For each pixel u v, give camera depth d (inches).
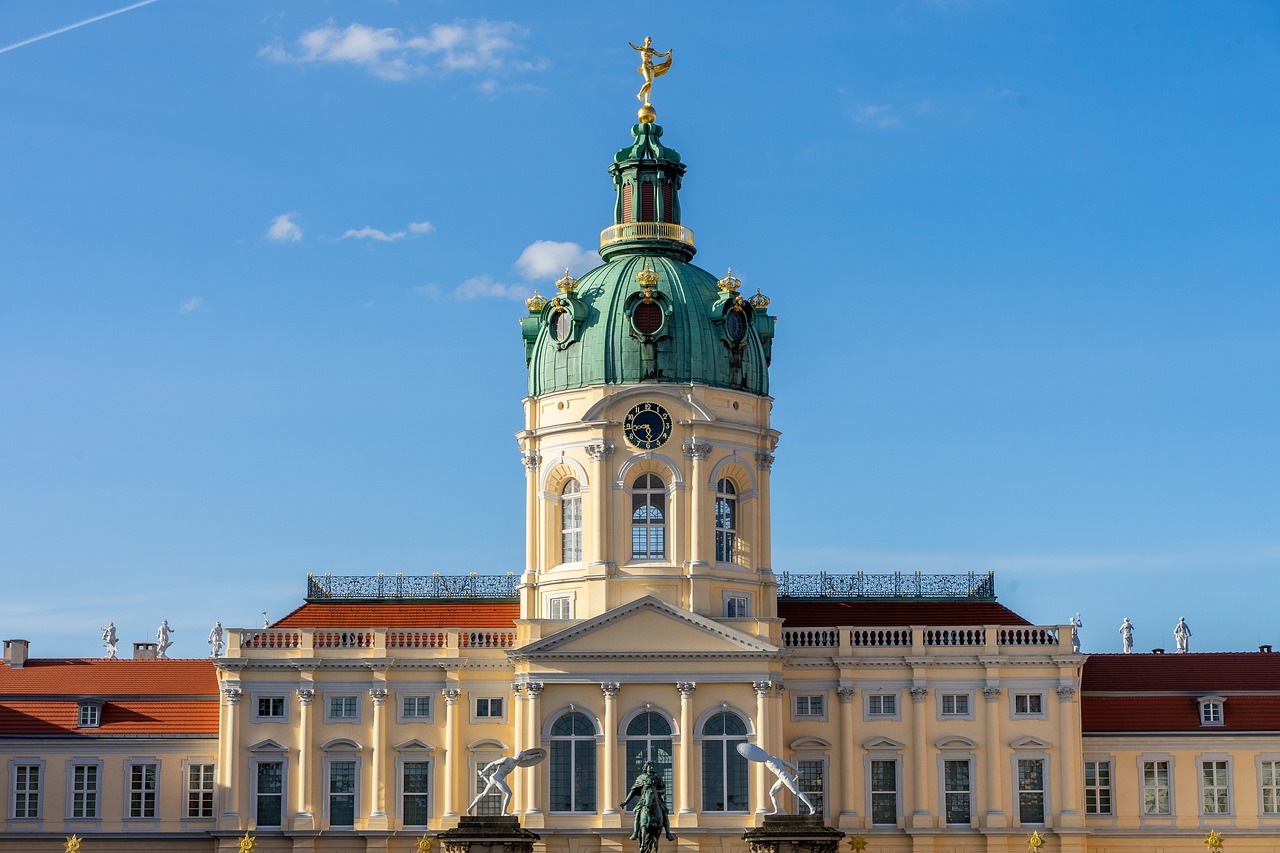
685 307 5162.4
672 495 5068.9
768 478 5211.6
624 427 5083.7
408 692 5064.0
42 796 5103.3
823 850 3880.4
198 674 5255.9
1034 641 5118.1
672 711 4923.7
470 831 3912.4
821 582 5433.1
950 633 5128.0
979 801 5044.3
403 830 5009.8
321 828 5000.0
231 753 5002.5
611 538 5054.1
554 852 4877.0
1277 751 5167.3
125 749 5123.0
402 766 5044.3
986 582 5433.1
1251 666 5324.8
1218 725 5187.0
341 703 5064.0
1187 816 5147.6
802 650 5088.6
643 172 5349.4
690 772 4891.7
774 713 4940.9
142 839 5068.9
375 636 5068.9
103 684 5231.3
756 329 5305.1
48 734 5113.2
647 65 5423.2
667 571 5039.4
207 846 5068.9
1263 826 5142.7
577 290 5290.4
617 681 4916.3
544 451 5182.1
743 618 4977.9
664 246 5324.8
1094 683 5280.5
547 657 4923.7
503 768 4030.5
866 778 5064.0
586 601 5036.9
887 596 5423.2
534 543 5167.3
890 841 5032.0
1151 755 5167.3
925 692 5078.7
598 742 4923.7
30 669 5285.4
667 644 4936.0
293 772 5017.2
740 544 5157.5
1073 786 5034.5
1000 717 5068.9
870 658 5093.5
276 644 5078.7
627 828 4857.3
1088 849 5113.2
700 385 5098.4
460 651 5073.8
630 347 5113.2
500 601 5378.9
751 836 3927.2
